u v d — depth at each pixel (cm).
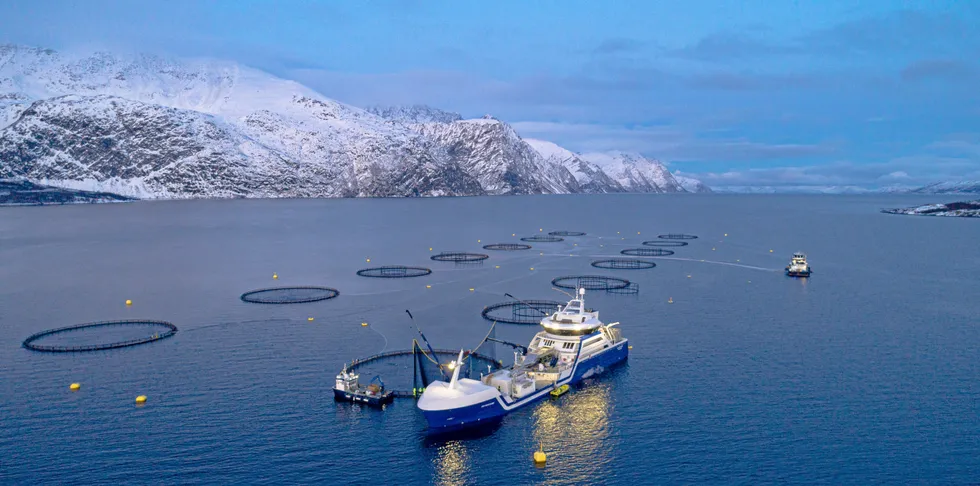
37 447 7256
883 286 16525
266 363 10075
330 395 8800
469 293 15650
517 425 8012
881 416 8019
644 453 7238
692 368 9838
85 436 7519
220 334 11744
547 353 9506
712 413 8188
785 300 14738
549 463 7081
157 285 16775
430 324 12531
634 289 16188
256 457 7100
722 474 6756
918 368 9712
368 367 9925
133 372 9644
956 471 6750
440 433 7762
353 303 14438
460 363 8244
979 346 10825
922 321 12588
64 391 8869
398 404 8506
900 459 6994
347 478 6750
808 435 7544
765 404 8425
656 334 11738
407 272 18862
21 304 14438
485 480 6744
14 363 10038
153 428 7738
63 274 18638
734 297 15112
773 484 6562
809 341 11200
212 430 7712
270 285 16738
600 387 9144
